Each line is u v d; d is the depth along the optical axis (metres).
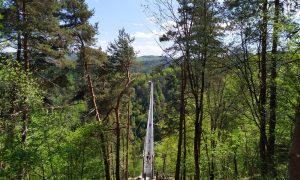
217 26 18.69
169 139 41.22
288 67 15.75
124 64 31.53
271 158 16.66
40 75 23.69
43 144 17.39
